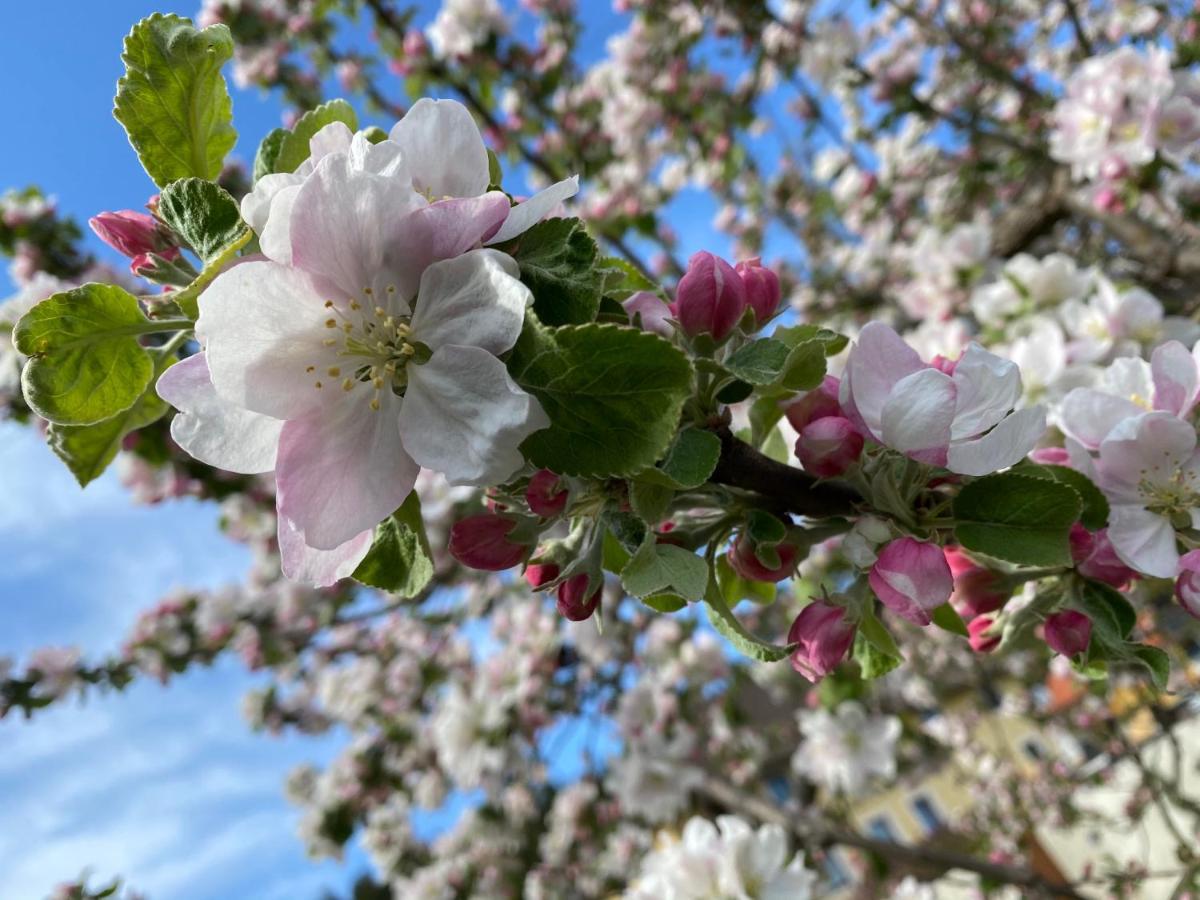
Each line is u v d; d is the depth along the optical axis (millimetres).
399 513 1114
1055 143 3352
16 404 4082
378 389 1040
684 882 2854
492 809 6859
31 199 5254
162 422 4512
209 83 1306
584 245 1064
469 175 1219
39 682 5367
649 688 5430
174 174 1321
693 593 1057
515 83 6652
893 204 7445
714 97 7223
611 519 1159
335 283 1024
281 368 1024
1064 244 5781
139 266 1283
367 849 7945
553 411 1004
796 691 7355
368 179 994
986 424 1199
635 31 7094
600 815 6375
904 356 1271
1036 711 6887
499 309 967
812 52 6355
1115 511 1298
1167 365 1373
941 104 6871
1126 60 3066
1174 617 4980
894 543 1167
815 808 5844
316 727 7777
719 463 1227
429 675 6664
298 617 6359
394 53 6488
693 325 1183
